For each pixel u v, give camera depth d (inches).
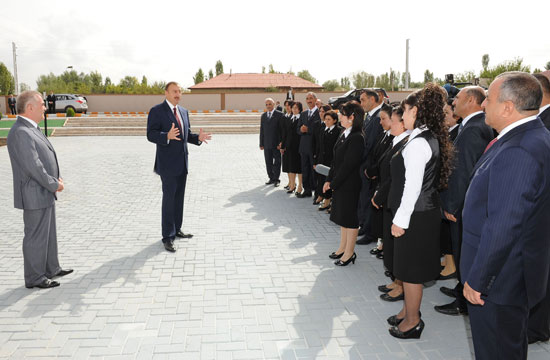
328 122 251.8
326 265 182.5
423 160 109.2
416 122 112.7
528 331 118.6
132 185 358.9
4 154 571.8
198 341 123.0
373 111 213.3
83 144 698.2
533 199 75.8
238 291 156.9
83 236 221.9
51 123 991.0
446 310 141.4
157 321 134.5
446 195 139.5
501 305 82.4
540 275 80.9
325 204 275.6
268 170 363.9
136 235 224.2
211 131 916.0
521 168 75.8
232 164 482.9
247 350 118.5
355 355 116.3
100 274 171.9
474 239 87.6
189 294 154.2
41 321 134.1
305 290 157.9
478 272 80.3
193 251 199.8
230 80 2094.0
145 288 159.0
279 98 1483.8
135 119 1021.2
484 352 87.3
